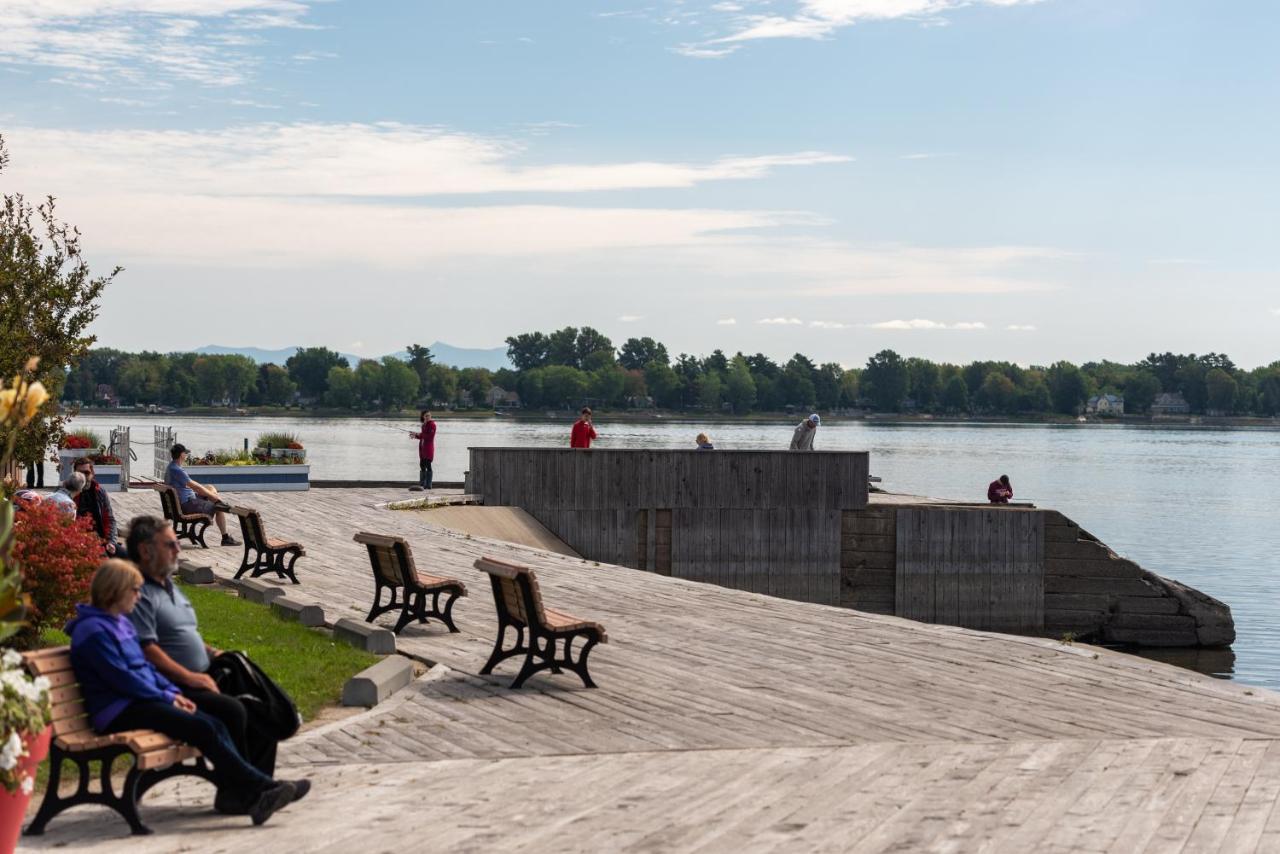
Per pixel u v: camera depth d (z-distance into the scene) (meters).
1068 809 8.52
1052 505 74.56
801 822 8.20
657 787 9.05
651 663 13.81
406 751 10.09
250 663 8.80
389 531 27.31
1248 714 11.55
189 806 8.54
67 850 7.57
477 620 16.61
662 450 33.97
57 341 22.77
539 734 10.66
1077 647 14.91
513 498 33.66
